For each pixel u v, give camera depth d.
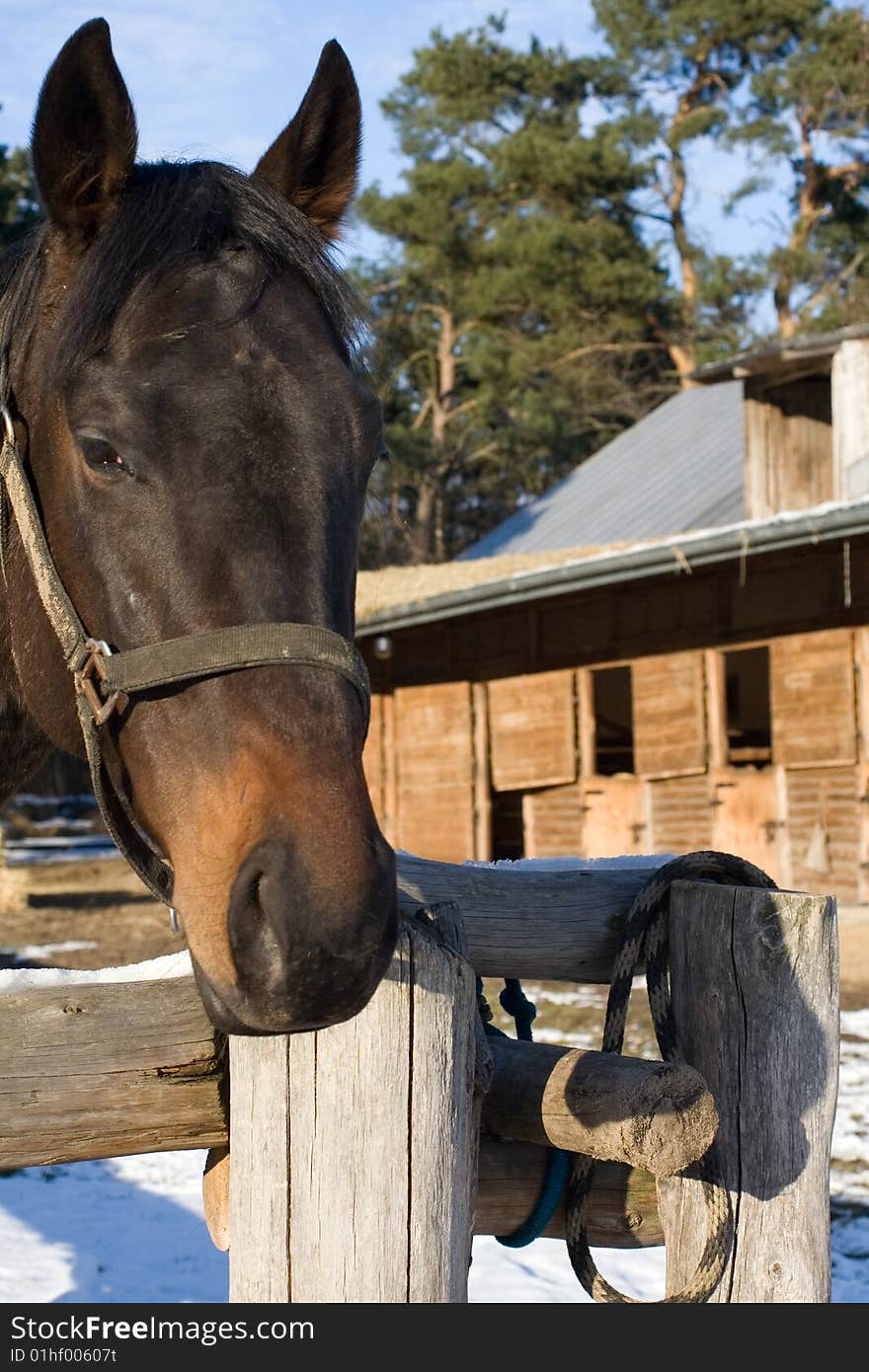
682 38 35.34
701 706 13.73
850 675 12.22
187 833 1.80
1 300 2.25
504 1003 2.62
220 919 1.73
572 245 32.50
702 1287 2.23
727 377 15.73
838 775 12.39
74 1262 4.58
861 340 14.03
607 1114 2.17
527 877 2.58
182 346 1.88
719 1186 2.33
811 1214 2.37
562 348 33.00
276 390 1.88
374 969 1.65
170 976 2.13
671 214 36.72
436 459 33.94
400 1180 1.98
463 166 33.53
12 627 2.25
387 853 1.73
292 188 2.46
